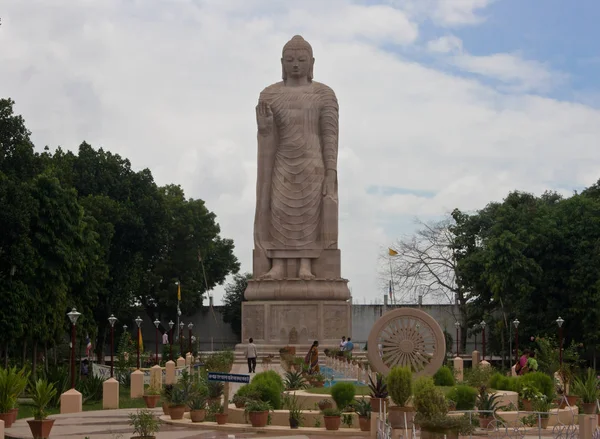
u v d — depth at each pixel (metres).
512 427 27.89
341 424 28.48
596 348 63.81
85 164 81.81
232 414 30.45
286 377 38.72
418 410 24.44
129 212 79.12
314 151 67.12
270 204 66.94
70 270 54.41
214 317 91.56
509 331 70.00
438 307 86.88
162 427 29.97
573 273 65.00
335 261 65.69
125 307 79.88
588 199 68.75
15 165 55.50
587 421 24.11
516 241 67.56
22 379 31.70
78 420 33.03
